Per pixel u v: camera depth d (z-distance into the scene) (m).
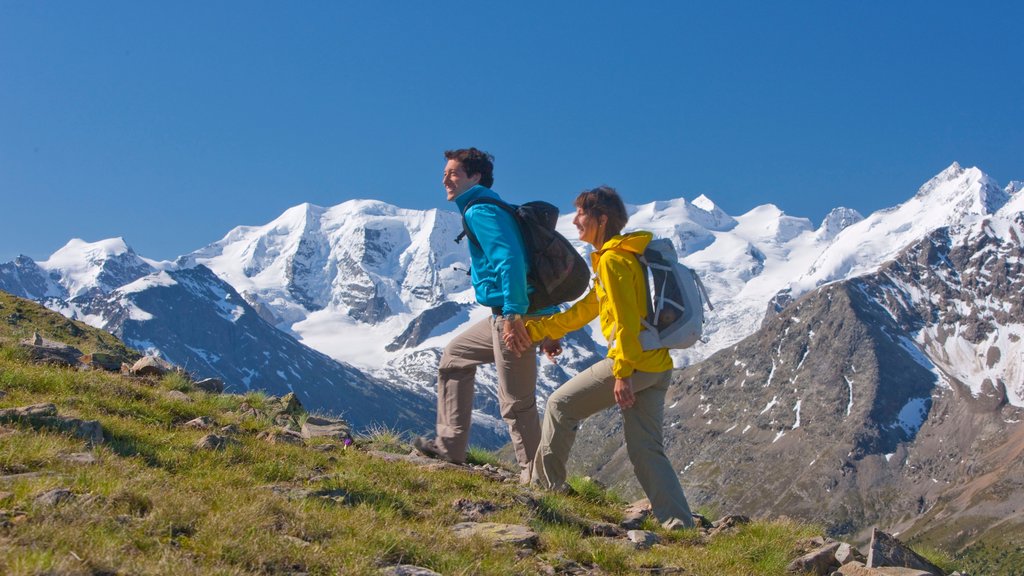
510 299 12.19
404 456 13.77
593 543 10.03
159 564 6.88
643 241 11.67
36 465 9.07
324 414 16.61
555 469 12.90
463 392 14.07
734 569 10.09
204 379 17.33
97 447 9.96
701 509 14.12
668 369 12.09
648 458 12.25
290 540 8.02
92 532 7.29
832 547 10.95
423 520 10.20
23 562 6.27
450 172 13.01
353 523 8.98
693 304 11.86
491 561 8.66
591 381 12.41
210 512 8.27
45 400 12.28
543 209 12.70
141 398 13.92
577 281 12.80
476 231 12.55
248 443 12.07
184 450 10.98
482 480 12.34
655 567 9.73
